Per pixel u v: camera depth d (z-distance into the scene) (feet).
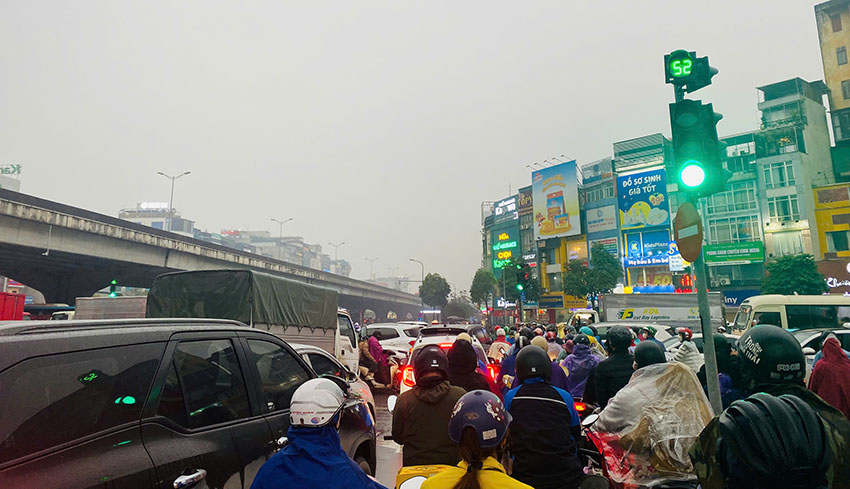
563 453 9.52
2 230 86.22
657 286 166.09
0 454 6.09
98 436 7.22
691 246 15.81
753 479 5.04
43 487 6.26
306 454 6.42
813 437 4.87
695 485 9.42
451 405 10.55
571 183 196.85
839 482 5.96
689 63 17.63
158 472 7.73
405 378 24.49
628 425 10.14
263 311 31.63
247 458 9.77
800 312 49.80
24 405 6.53
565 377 16.42
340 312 46.78
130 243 114.32
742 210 147.74
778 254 140.36
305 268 192.95
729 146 153.99
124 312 50.83
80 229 100.12
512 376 22.47
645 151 181.78
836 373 13.08
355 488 6.33
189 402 9.04
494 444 6.21
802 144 142.82
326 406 6.59
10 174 311.06
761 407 5.16
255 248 491.31
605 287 163.73
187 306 31.24
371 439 15.10
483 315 271.90
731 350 15.03
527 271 76.18
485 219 287.89
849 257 130.00
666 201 167.22
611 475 10.31
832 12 152.97
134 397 7.98
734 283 146.51
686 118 17.29
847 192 134.31
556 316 199.41
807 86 152.25
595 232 188.85
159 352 8.79
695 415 10.02
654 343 12.92
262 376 11.48
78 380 7.28
